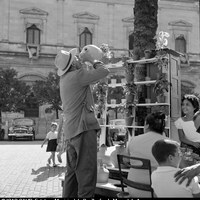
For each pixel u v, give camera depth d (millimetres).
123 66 9977
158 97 9086
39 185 11125
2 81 40250
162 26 52219
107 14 50844
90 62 6137
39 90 41875
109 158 8336
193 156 6719
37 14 48656
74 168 5590
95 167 5438
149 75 9828
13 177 12641
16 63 47000
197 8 53344
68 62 5684
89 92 5719
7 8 47750
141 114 9859
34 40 48750
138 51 9961
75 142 5434
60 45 49062
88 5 50375
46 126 46250
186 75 51938
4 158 18844
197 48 53312
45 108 46656
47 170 14562
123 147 8016
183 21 52656
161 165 4715
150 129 5922
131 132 9695
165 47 9258
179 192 4488
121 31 50969
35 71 47594
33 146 27578
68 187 5781
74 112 5484
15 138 37625
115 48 50500
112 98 11312
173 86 9438
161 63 9062
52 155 15617
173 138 8930
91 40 50375
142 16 10211
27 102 42625
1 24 47406
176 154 4684
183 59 23094
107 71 5531
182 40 53125
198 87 52188
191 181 4426
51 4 49312
